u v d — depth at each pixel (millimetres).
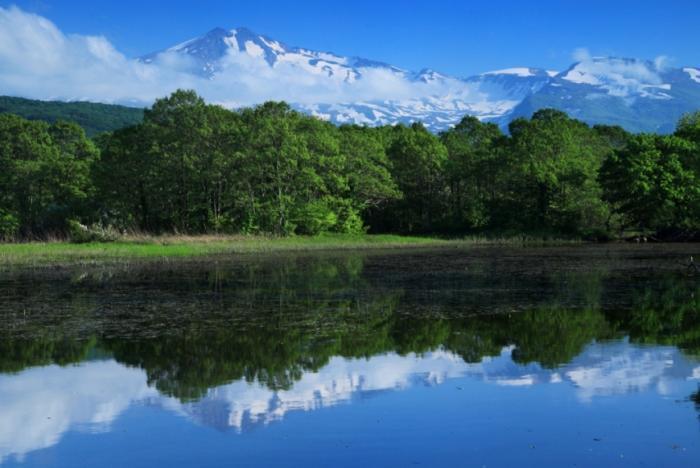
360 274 33750
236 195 68250
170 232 65500
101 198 71125
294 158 66688
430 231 83812
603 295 24531
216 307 22531
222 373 14117
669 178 63781
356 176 73812
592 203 70625
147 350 16094
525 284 28375
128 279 31562
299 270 36281
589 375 13570
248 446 10109
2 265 38438
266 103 73688
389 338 17250
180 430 10844
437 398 12219
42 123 85062
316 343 16734
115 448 10156
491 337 17250
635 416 11141
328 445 10094
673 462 9336
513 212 77188
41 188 74125
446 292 26031
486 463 9352
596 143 84312
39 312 21656
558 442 10070
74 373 14227
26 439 10562
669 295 24359
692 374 13562
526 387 12820
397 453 9742
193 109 66625
